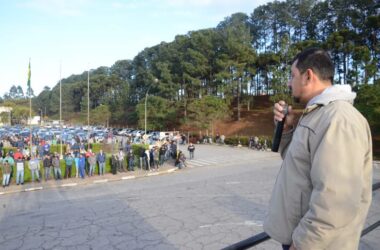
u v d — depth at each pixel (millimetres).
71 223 8344
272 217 1692
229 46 54812
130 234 7156
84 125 96688
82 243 6820
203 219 8008
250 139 39562
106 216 8805
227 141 45406
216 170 22047
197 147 41969
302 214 1572
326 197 1354
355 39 42594
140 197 11867
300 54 1821
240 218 8016
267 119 53281
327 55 1756
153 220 8109
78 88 119875
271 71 47406
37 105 150875
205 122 48719
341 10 51719
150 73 70125
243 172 19422
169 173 22500
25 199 15195
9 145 37844
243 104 58594
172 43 70562
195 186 14531
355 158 1392
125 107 84812
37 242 7090
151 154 23906
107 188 17406
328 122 1486
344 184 1349
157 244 6477
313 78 1731
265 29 73062
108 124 87562
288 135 1992
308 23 61781
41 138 43969
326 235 1336
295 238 1436
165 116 59062
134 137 50438
